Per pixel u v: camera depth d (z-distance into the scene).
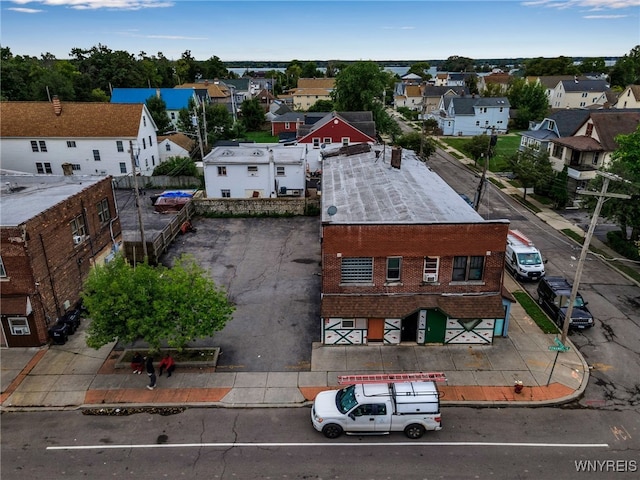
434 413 16.14
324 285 21.44
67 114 51.47
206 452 15.81
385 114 78.81
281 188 43.81
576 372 20.00
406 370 20.12
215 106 73.69
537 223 39.88
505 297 21.64
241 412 17.86
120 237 30.41
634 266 31.09
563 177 42.62
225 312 19.72
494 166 60.38
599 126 44.59
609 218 33.00
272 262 31.30
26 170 51.66
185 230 36.66
